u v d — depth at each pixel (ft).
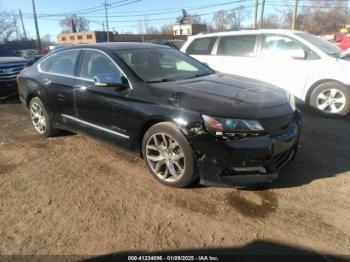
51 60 17.87
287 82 22.66
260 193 11.87
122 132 13.62
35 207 11.45
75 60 16.08
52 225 10.42
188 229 10.05
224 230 9.96
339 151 15.49
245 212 10.79
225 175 11.12
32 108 18.98
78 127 16.01
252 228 10.00
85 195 12.15
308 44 22.06
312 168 13.71
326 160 14.48
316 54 21.74
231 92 12.38
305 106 23.81
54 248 9.39
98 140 15.24
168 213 10.87
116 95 13.46
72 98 15.67
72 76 15.94
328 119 21.12
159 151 12.46
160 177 12.68
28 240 9.75
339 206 10.99
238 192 11.97
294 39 22.56
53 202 11.75
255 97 12.07
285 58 22.72
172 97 11.99
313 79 21.62
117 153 15.96
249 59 24.18
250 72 24.11
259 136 10.85
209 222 10.35
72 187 12.78
